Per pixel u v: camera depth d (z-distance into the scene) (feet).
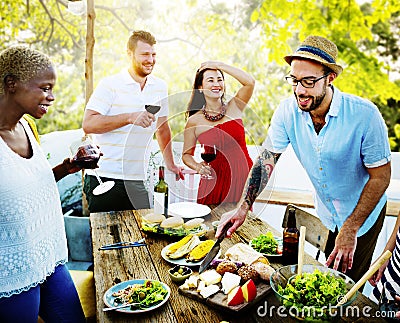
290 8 12.89
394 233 5.66
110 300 4.38
